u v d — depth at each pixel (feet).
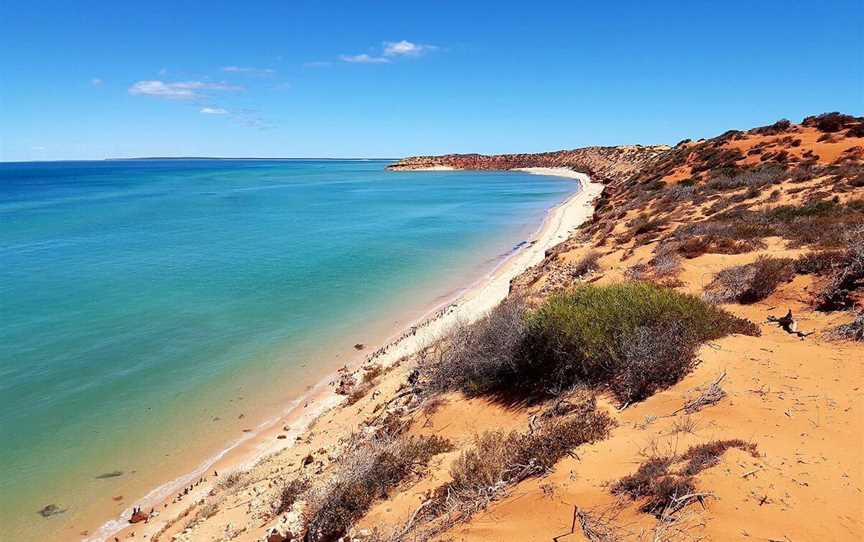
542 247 122.52
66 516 37.40
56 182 451.94
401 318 78.59
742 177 103.86
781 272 37.32
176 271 107.04
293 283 98.63
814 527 13.09
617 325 27.30
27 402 52.49
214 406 52.65
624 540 13.92
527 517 16.42
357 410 43.60
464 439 26.45
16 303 83.87
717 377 23.00
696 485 15.06
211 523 31.07
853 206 59.26
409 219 192.13
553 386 27.71
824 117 138.82
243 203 254.06
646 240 67.36
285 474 35.12
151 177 545.03
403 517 19.88
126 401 53.31
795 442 17.17
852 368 22.58
